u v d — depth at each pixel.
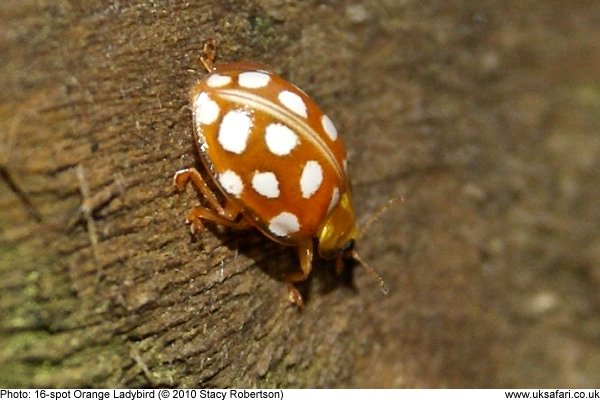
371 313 0.05
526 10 0.06
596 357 0.06
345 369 0.05
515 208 0.06
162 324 0.05
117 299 0.05
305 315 0.05
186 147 0.05
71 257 0.05
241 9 0.05
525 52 0.06
